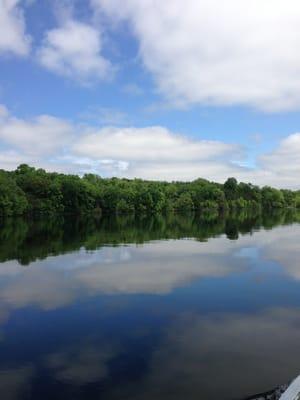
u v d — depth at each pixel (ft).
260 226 296.51
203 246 172.35
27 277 108.78
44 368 54.65
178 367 54.29
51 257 140.77
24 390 48.78
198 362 55.72
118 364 55.47
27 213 378.53
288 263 130.93
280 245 176.55
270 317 75.51
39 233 219.20
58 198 407.44
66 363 56.13
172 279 106.93
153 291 94.07
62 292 93.20
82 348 61.11
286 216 476.95
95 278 107.86
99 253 150.82
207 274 113.19
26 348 61.36
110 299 87.45
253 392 47.70
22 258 138.21
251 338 64.80
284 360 56.18
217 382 50.08
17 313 77.77
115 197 468.34
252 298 88.63
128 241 189.26
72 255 145.59
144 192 507.71
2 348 61.36
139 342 63.46
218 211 604.49
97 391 48.39
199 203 591.78
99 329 69.21
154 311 79.15
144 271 117.19
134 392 48.08
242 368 53.98
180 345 61.87
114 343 63.00
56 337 65.72
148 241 190.39
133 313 77.87
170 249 162.61
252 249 163.02
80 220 347.77
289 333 67.05
